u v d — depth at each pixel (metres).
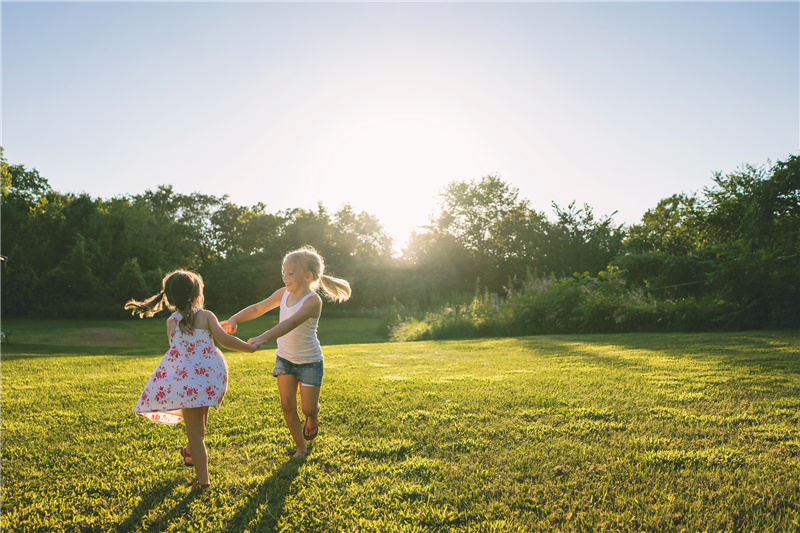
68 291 33.19
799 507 2.76
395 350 11.48
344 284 4.12
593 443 3.84
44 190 41.75
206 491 3.08
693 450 3.64
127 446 3.89
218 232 53.53
